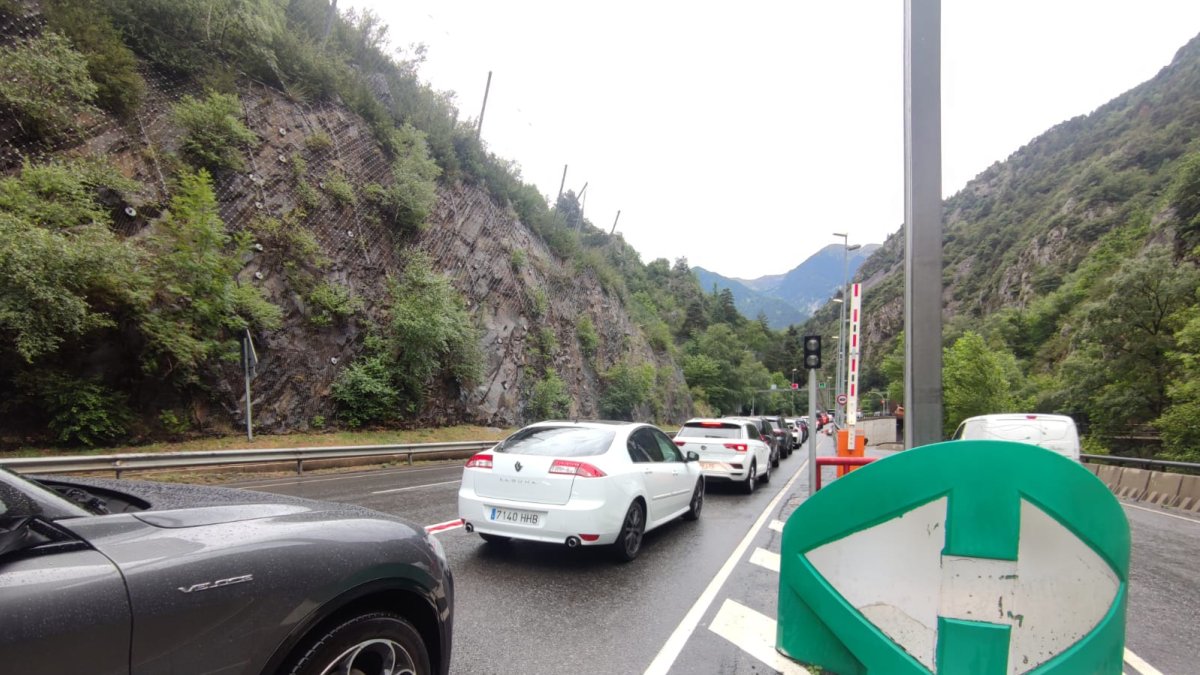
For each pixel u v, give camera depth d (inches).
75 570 62.8
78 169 495.2
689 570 231.1
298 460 532.7
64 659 58.8
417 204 906.1
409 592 101.4
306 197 756.6
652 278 4635.8
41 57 500.1
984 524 103.0
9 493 69.2
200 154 634.2
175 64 660.7
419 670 100.3
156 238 542.3
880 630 108.3
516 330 1179.3
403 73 1173.7
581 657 146.9
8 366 454.0
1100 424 1165.1
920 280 199.8
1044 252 4357.8
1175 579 246.4
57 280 425.1
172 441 536.7
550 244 1530.5
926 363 197.5
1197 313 1003.3
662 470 279.4
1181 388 915.4
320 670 83.0
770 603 192.7
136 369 523.5
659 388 2014.0
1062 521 99.4
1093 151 5693.9
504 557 241.8
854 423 788.0
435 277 887.1
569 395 1316.4
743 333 5393.7
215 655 71.2
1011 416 444.8
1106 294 1203.9
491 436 940.0
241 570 75.5
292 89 807.1
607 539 224.4
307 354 709.9
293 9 952.9
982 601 102.0
